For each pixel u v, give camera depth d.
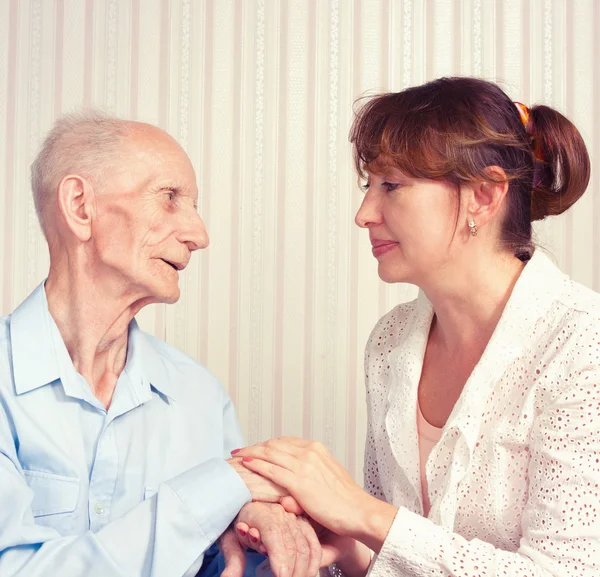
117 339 1.29
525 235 1.32
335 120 2.48
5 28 2.43
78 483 1.20
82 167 1.22
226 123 2.47
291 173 2.48
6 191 2.43
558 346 1.21
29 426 1.19
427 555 1.15
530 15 2.51
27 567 1.06
